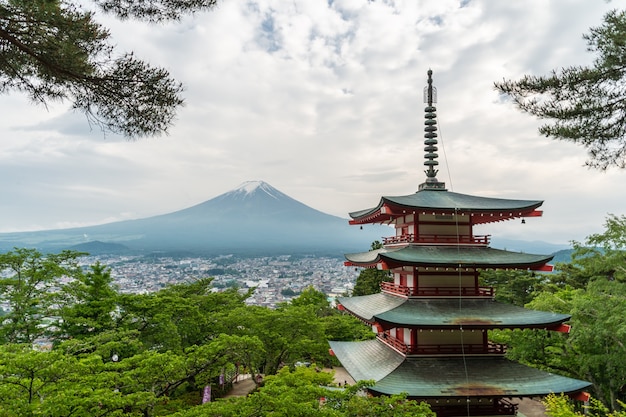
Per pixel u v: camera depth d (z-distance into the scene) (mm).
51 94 11953
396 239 27062
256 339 19984
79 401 12531
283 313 37375
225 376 41094
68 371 14352
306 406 14023
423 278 23688
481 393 19531
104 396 13062
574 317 29328
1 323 26547
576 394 20578
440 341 22641
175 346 30844
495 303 23594
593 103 13875
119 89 11594
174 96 12023
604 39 13477
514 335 32781
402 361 21766
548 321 21094
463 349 22172
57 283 29344
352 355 27203
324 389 16484
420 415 15133
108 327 29594
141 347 28891
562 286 56344
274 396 15102
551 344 32312
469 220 24891
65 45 10805
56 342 28375
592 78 13688
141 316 32344
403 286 24812
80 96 11906
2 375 13531
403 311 22125
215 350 18609
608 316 27250
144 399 14469
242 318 36812
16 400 12539
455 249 24281
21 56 11375
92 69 11391
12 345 16453
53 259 29062
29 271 27391
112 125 12273
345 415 14766
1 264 26656
